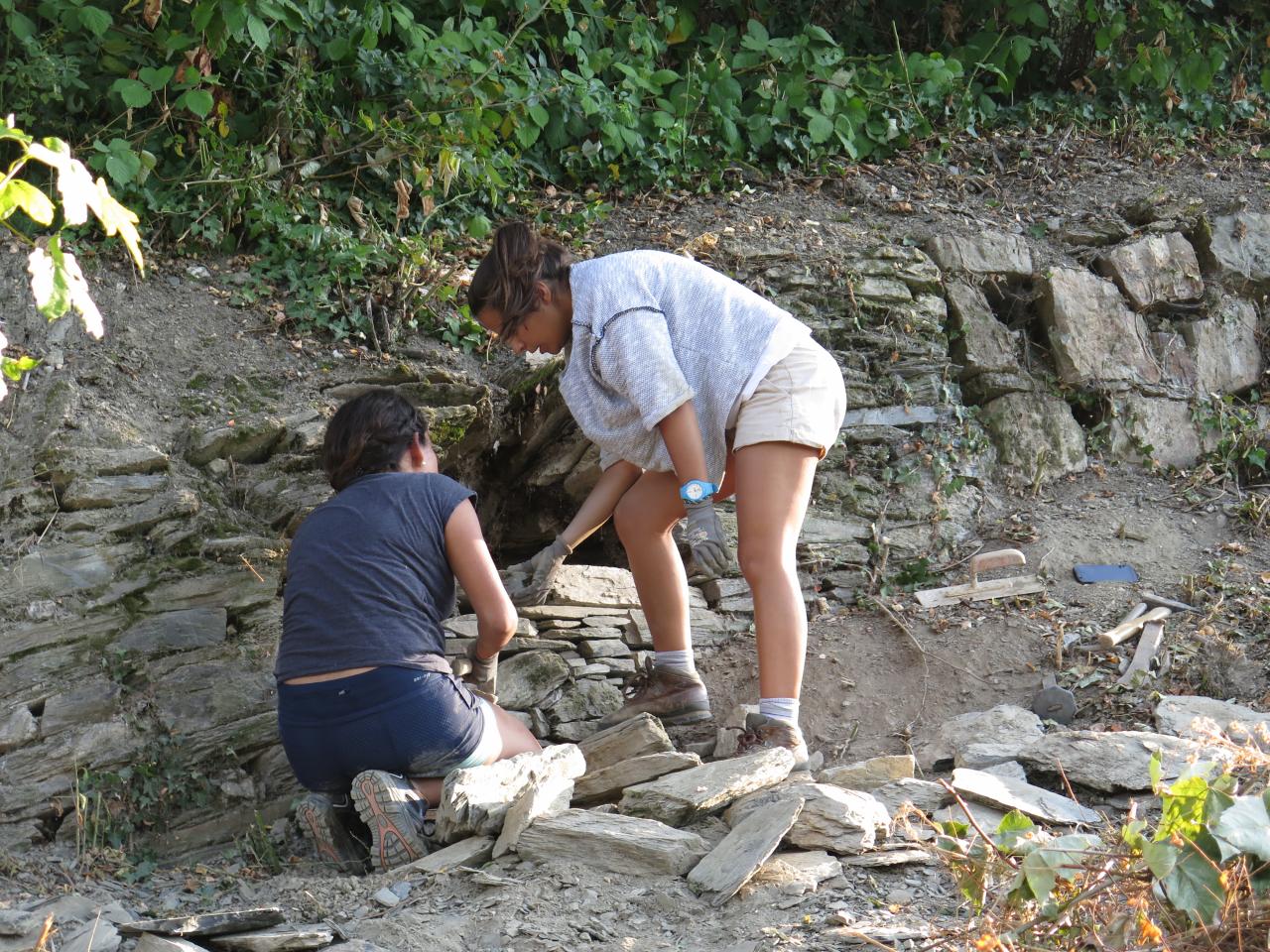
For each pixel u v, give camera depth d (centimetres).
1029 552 465
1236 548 459
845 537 469
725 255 517
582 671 417
